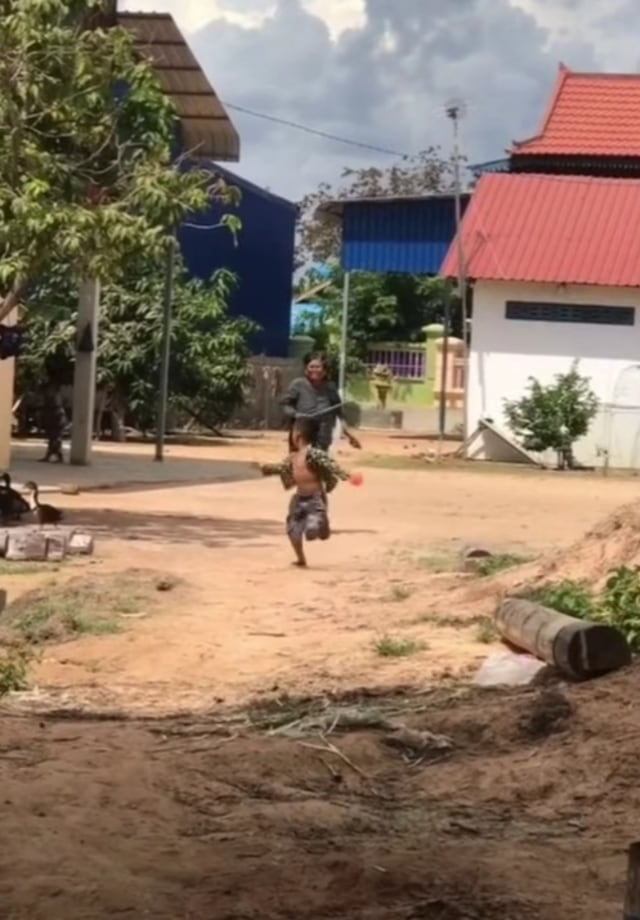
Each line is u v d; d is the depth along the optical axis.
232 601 12.66
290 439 15.16
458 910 5.57
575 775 7.42
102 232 15.80
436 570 14.58
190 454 30.67
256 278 45.31
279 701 9.16
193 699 9.41
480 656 10.27
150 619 11.77
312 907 5.59
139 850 6.19
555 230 34.22
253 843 6.38
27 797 6.75
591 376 33.31
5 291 16.53
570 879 6.00
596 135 39.50
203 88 32.62
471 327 33.75
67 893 5.62
